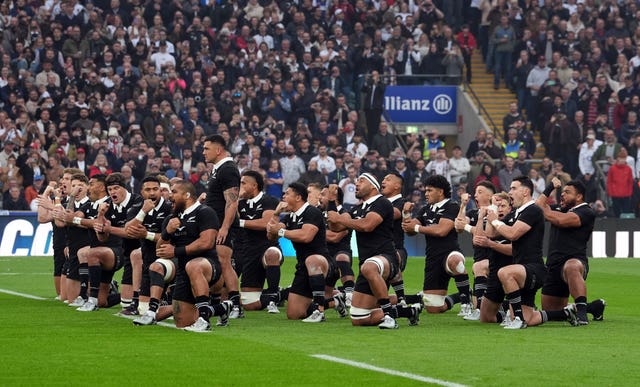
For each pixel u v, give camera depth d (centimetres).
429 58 8294
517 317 3109
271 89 7481
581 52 8169
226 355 2477
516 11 8425
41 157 6575
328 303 3591
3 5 7556
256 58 7675
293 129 7444
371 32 8150
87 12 7625
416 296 3669
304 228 3306
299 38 7906
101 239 3503
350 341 2753
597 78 7888
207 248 2945
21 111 6862
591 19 8438
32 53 7244
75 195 3700
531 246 3131
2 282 4784
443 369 2292
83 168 6656
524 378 2186
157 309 3086
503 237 3231
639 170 7475
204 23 7725
